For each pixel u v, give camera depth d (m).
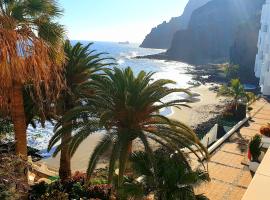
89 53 16.59
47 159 25.39
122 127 13.54
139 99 12.92
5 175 8.80
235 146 21.45
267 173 5.11
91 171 12.07
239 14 174.62
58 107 16.27
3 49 10.55
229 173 16.67
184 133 13.19
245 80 85.69
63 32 12.75
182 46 182.38
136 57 195.62
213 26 175.88
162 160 10.48
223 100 56.06
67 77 15.99
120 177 10.79
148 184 9.91
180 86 78.50
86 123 13.34
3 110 14.89
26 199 12.37
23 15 12.16
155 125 13.86
